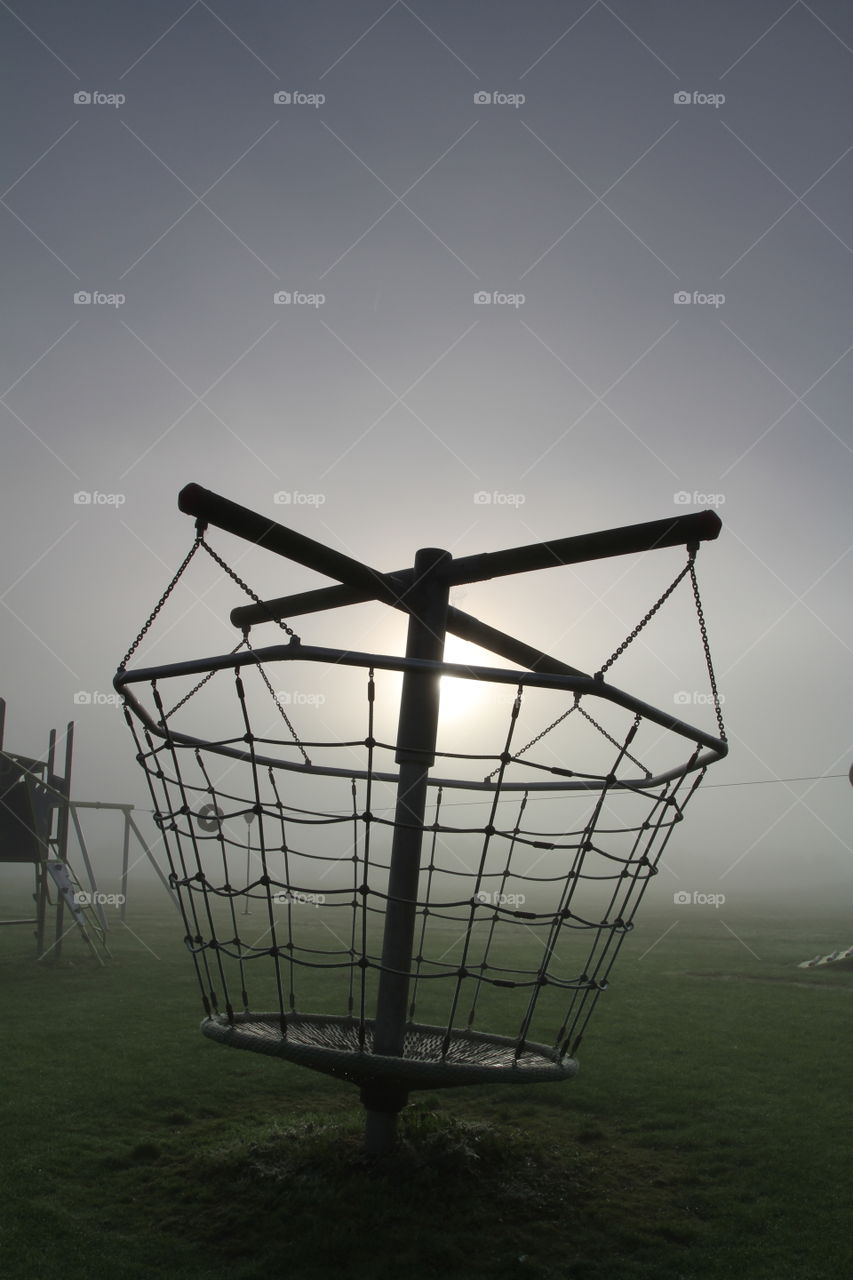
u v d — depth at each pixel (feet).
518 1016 33.27
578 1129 20.61
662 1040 30.01
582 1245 14.25
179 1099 22.22
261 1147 17.51
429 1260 13.38
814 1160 18.45
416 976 14.29
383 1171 15.97
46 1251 13.53
